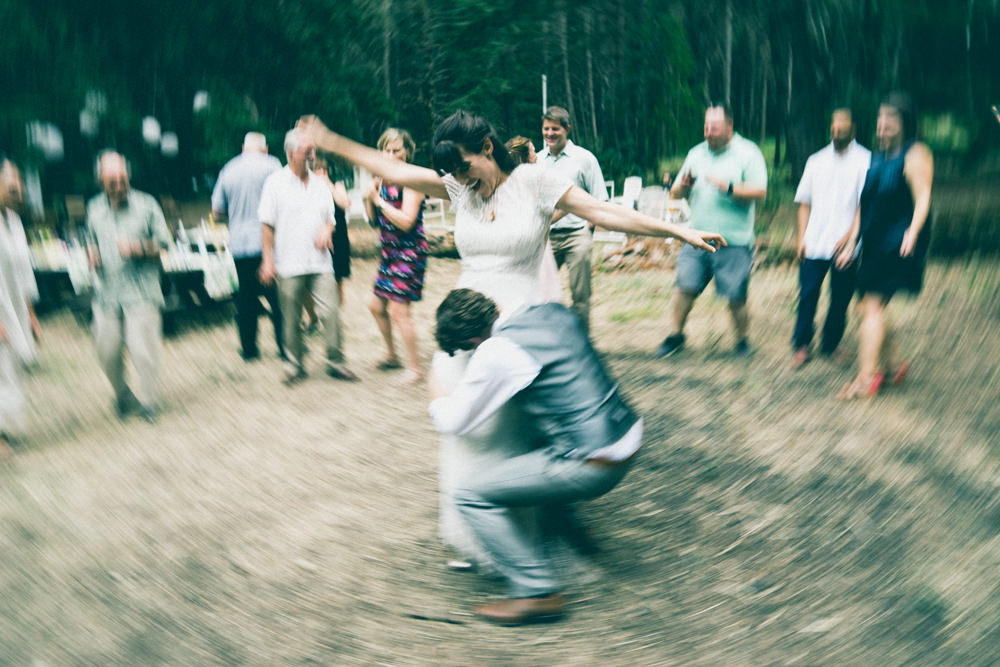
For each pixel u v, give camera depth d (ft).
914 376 19.65
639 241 42.11
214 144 56.39
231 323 30.27
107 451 16.94
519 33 79.87
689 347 24.35
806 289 21.01
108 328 18.60
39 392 21.45
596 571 11.51
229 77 59.41
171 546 12.57
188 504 14.16
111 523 13.44
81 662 9.55
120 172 17.93
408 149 21.26
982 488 13.30
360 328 29.30
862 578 10.92
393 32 82.53
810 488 13.85
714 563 11.59
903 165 17.13
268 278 21.21
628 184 48.06
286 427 18.29
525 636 9.98
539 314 10.61
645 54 58.95
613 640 9.82
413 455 16.47
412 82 84.53
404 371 23.12
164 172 54.19
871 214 17.74
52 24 44.65
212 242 33.09
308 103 68.80
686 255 22.70
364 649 9.76
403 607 10.72
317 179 21.39
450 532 11.55
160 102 54.85
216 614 10.58
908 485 13.65
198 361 24.67
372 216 21.63
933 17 38.73
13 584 11.45
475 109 83.66
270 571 11.73
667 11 58.29
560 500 10.25
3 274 17.98
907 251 16.92
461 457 11.18
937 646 9.30
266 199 20.79
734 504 13.46
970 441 15.34
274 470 15.72
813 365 21.20
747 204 21.48
